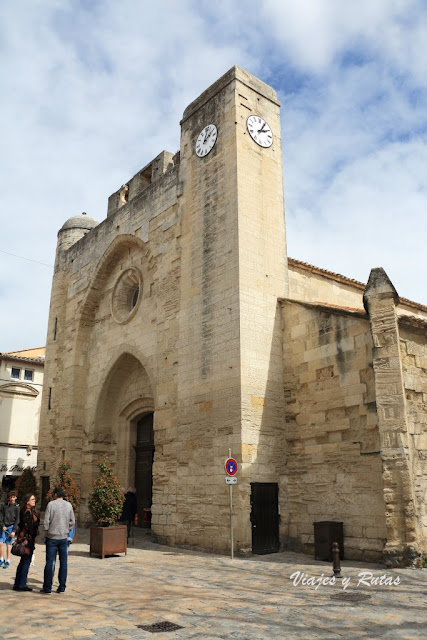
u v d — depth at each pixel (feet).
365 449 44.68
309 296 71.05
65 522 31.17
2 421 121.29
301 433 50.70
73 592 30.66
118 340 76.38
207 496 51.03
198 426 54.13
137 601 28.04
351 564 40.65
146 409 73.41
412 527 38.14
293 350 53.52
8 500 41.16
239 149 58.29
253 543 46.60
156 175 73.97
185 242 62.90
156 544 55.21
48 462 84.12
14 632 21.59
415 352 44.37
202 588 31.76
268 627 22.82
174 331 61.36
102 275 83.87
